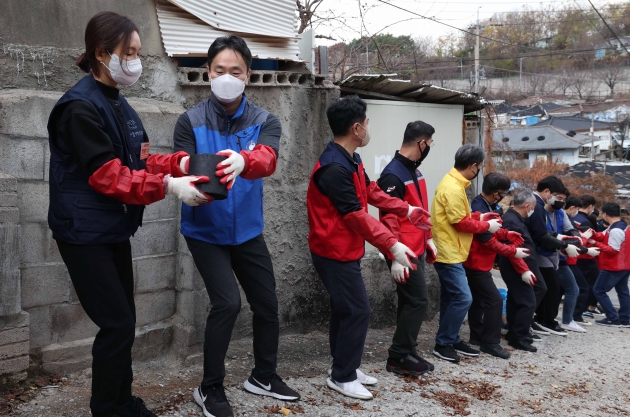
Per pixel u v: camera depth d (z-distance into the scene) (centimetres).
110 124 254
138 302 394
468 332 621
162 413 310
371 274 557
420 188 448
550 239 605
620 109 5669
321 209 362
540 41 4916
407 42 1291
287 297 496
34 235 344
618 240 750
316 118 500
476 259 528
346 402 361
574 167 3997
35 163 342
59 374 353
